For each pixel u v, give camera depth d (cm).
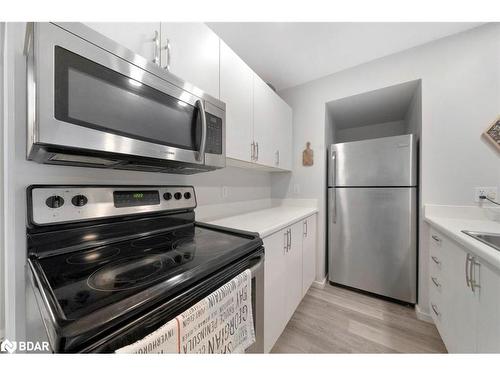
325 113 223
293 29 152
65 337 35
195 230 114
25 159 70
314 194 229
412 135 175
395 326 154
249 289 77
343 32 155
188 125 93
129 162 83
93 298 46
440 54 162
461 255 106
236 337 69
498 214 142
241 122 142
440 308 132
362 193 198
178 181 130
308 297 196
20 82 67
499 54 143
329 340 139
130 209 94
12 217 67
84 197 81
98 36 64
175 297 53
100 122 64
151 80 78
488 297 82
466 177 152
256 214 181
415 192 175
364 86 198
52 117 54
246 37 160
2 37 91
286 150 218
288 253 146
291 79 226
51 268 64
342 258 210
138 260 69
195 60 107
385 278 187
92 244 82
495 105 144
